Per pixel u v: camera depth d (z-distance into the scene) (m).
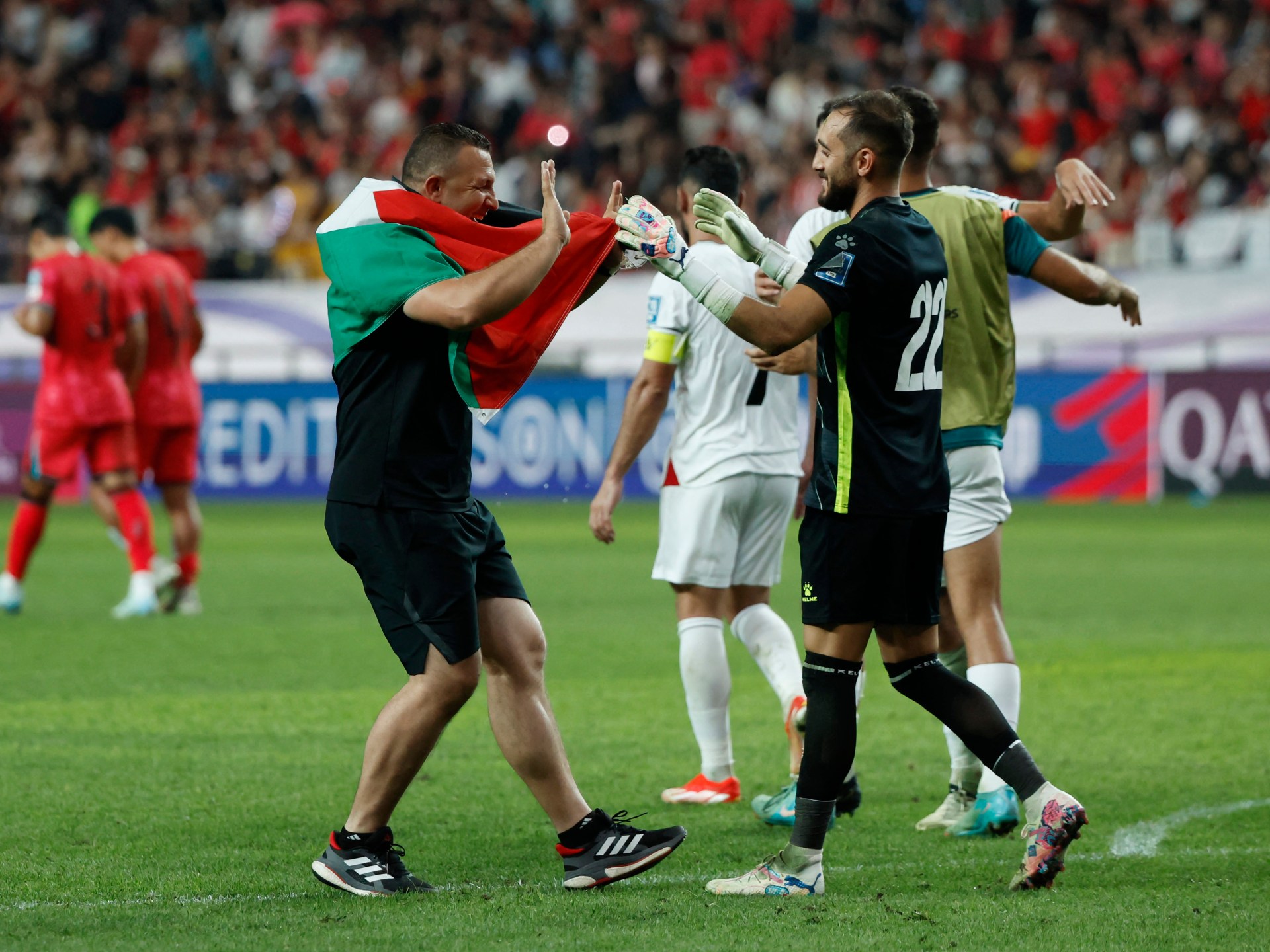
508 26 83.88
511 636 14.20
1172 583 39.38
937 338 14.16
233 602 36.47
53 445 33.22
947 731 17.12
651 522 57.66
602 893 14.15
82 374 33.03
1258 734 21.94
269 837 16.25
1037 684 25.88
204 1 88.06
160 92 85.19
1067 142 71.81
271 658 28.33
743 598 19.20
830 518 13.98
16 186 79.56
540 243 13.12
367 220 13.71
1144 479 60.69
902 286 13.67
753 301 13.57
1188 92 73.25
